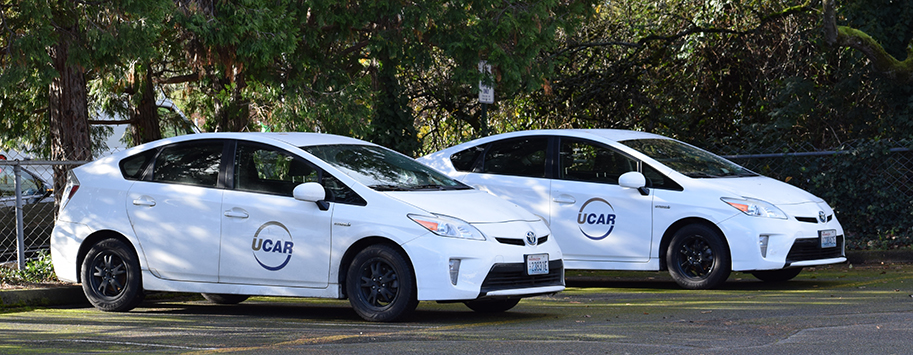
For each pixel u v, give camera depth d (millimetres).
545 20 30703
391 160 19062
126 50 24344
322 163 17797
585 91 47406
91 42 24125
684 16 45656
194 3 25453
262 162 18281
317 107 29953
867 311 17375
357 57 33375
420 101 49906
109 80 34406
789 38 42781
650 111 47250
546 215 23438
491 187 24141
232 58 27469
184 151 19141
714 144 41656
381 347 13953
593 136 23641
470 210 17141
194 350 14141
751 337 14570
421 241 16328
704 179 22328
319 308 20344
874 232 30594
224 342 14961
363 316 16859
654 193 22375
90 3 24047
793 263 21328
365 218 16859
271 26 26562
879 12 34906
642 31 46625
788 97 39906
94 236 19562
